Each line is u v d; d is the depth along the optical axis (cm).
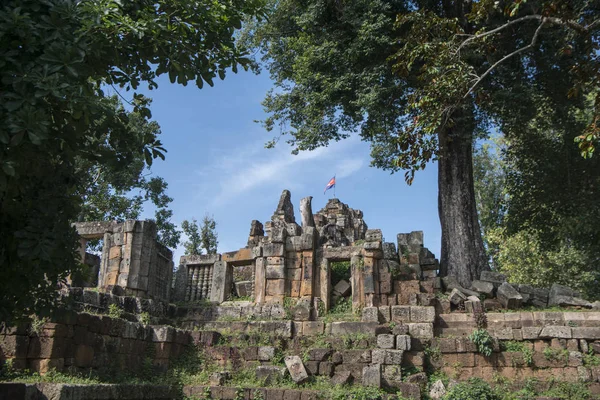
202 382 1431
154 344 1505
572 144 2142
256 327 1691
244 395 1344
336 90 1988
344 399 1289
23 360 1138
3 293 654
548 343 1480
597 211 2072
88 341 1264
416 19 1398
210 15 729
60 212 671
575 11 1661
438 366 1477
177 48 725
